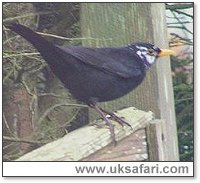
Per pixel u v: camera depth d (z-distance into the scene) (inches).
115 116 185.9
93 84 204.8
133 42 207.3
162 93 204.8
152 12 202.4
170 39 275.3
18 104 249.0
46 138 252.8
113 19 207.2
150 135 185.6
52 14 257.6
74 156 157.6
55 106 244.8
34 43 185.3
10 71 243.0
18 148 249.8
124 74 205.5
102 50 207.9
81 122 266.5
